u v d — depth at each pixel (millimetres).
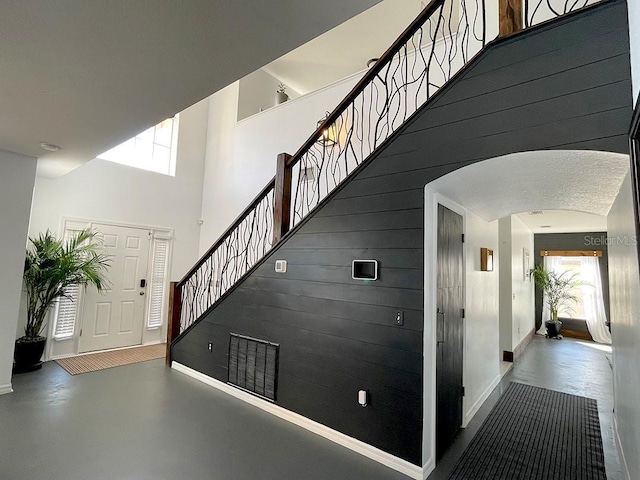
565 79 1833
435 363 2477
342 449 2588
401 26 5262
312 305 2980
